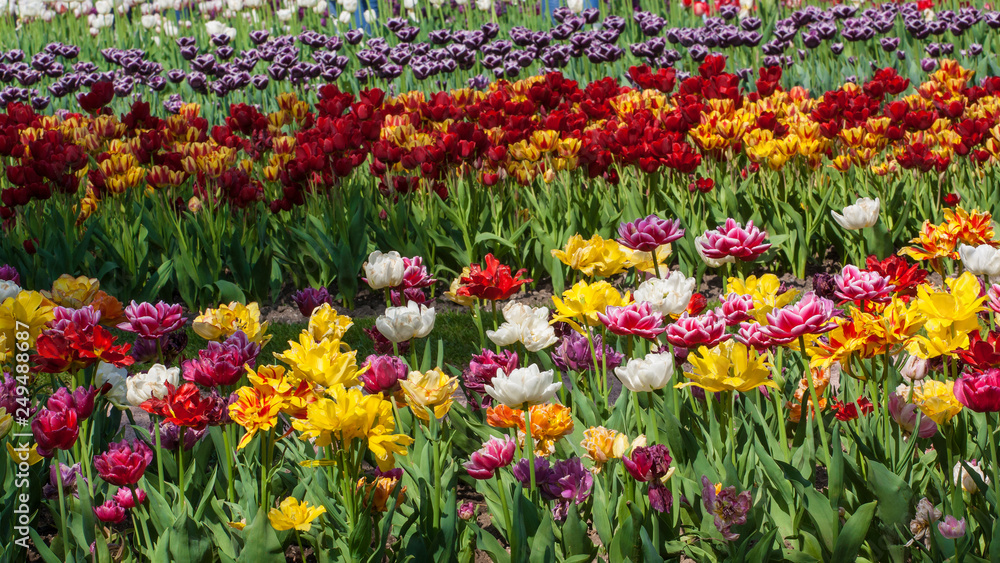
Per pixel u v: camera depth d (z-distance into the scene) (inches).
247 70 434.9
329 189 246.4
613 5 622.8
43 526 120.1
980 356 83.8
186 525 89.0
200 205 237.0
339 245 229.5
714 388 92.0
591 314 108.6
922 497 89.2
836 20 528.1
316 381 83.7
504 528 104.5
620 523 94.0
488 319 210.2
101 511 93.6
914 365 108.0
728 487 84.3
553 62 412.8
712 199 246.2
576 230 229.6
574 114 271.6
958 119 276.2
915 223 237.9
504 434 119.2
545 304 225.9
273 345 201.5
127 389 99.7
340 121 239.3
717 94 287.9
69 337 89.1
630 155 227.0
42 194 223.8
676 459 106.5
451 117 276.8
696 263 232.8
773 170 249.6
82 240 224.7
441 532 91.8
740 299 94.5
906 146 249.6
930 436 101.6
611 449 87.7
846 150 257.3
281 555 89.8
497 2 627.2
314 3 622.2
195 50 442.3
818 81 434.9
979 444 99.9
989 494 90.0
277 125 284.0
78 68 442.0
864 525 87.6
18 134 257.3
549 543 89.1
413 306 106.0
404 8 622.2
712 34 438.6
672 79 303.7
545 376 86.3
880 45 484.1
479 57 483.2
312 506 92.5
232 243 227.8
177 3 633.6
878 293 95.1
